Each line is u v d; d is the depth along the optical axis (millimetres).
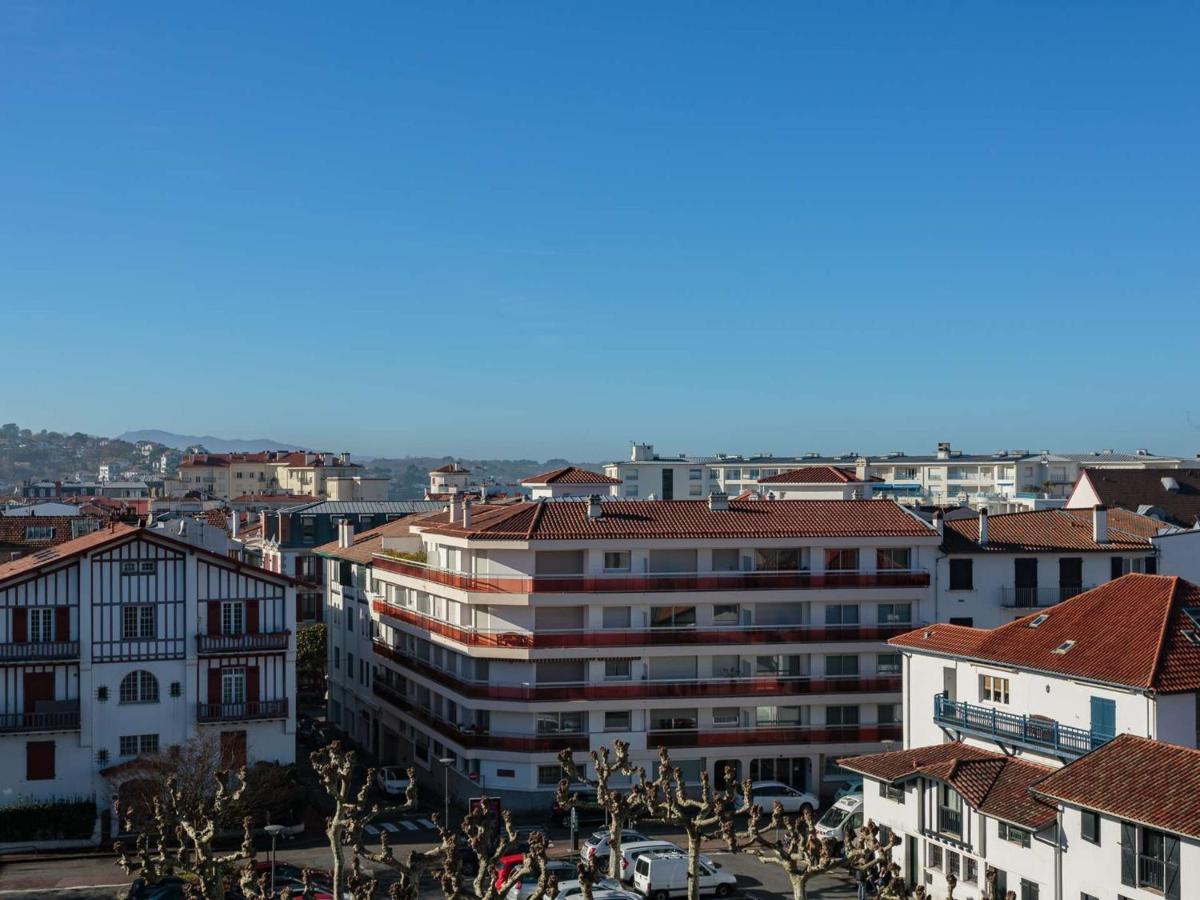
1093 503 106312
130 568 66188
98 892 55906
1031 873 48562
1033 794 49625
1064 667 53969
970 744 58469
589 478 97938
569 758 52719
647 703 71562
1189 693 50156
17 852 62562
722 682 72375
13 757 63969
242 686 67750
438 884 56094
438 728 75625
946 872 53375
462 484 181500
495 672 71812
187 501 178500
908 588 74375
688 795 71500
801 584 73562
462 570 72688
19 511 134875
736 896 55688
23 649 64125
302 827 66125
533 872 40594
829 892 56281
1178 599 54938
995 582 75688
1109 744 47625
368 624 91250
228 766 64500
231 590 68000
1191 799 42594
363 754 89750
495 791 70875
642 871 55344
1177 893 42188
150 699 66250
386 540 87500
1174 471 110750
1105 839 45000
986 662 57750
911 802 55219
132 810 55594
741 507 77250
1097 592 58719
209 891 43156
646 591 71688
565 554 72000
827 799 73062
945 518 84000
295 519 116812
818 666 74062
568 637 70938
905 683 63938
